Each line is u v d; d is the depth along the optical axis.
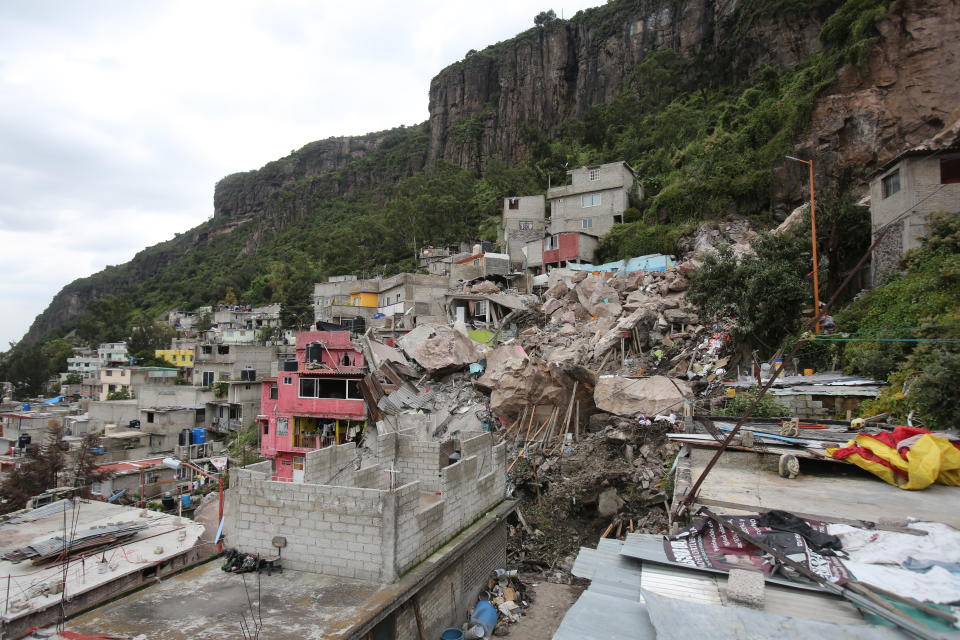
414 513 13.23
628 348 32.06
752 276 24.09
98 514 21.78
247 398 44.12
